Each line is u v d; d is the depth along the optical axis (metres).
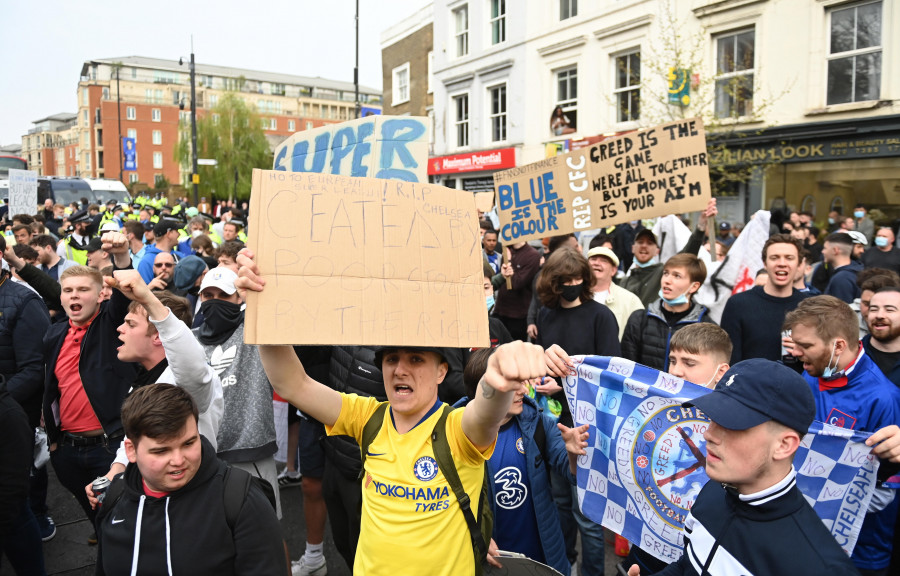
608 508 2.60
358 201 1.96
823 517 2.12
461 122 21.94
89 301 3.53
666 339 4.05
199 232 10.10
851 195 12.36
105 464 3.60
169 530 2.09
